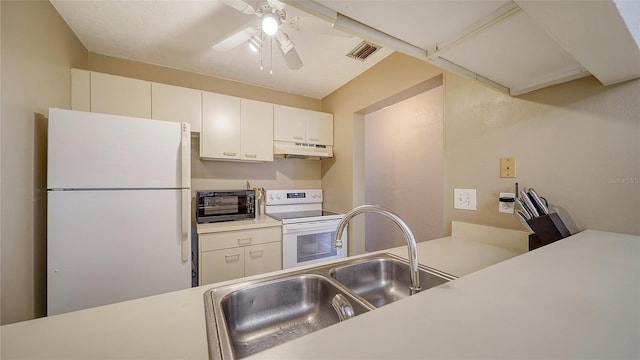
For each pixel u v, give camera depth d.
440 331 0.33
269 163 2.71
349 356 0.28
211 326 0.54
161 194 1.48
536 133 1.04
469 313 0.37
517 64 0.85
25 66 1.18
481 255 1.04
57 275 1.24
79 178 1.29
